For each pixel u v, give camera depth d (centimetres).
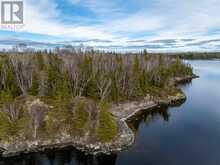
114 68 7606
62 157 3847
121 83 7250
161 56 13250
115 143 4097
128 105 6588
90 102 4816
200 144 4194
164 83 8481
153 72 8581
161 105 7062
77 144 4122
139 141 4372
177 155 3775
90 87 6512
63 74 6606
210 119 5675
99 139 4112
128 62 8600
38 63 7731
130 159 3666
